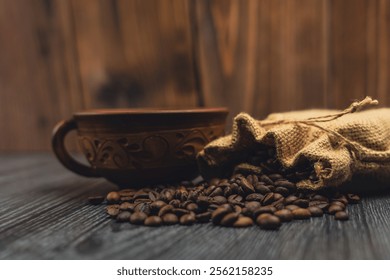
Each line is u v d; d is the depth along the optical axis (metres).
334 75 0.57
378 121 0.38
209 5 0.59
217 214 0.32
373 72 0.55
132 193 0.38
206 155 0.39
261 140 0.36
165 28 0.60
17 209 0.38
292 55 0.57
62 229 0.33
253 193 0.35
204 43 0.59
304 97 0.58
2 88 0.69
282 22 0.57
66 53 0.64
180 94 0.61
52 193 0.43
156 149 0.38
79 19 0.63
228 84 0.59
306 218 0.33
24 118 0.69
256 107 0.59
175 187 0.39
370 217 0.33
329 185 0.34
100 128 0.39
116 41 0.62
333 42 0.56
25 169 0.56
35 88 0.67
